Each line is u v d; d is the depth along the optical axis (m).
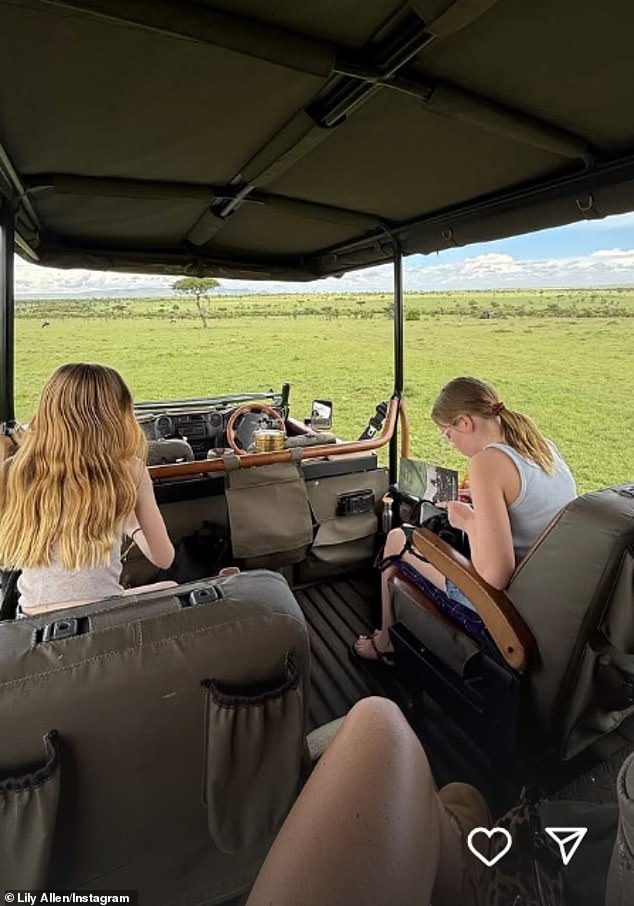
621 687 1.40
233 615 0.85
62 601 1.37
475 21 1.18
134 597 0.93
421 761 0.55
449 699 1.69
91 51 1.29
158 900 0.98
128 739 0.80
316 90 1.52
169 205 2.66
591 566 1.26
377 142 1.92
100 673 0.76
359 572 2.97
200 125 1.75
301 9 1.14
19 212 2.47
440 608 1.74
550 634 1.36
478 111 1.59
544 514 1.60
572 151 1.86
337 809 0.47
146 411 4.15
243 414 3.81
